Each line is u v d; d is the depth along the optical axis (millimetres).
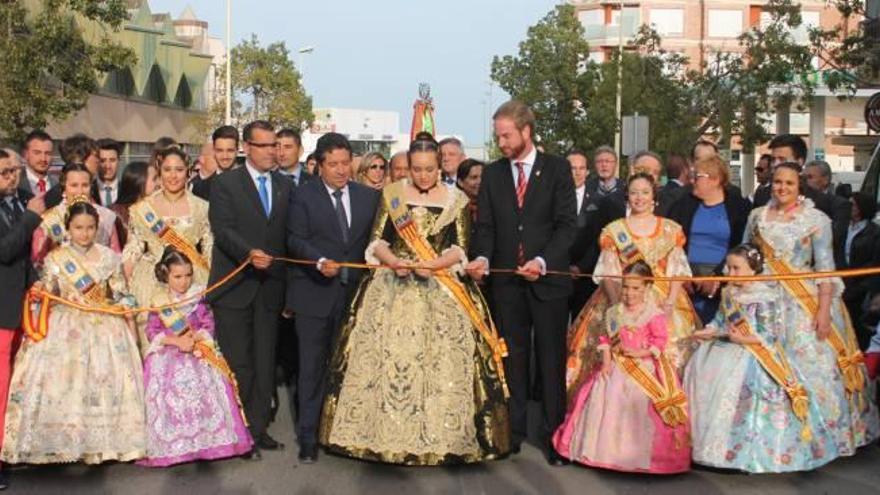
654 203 7574
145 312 7191
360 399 6863
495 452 6852
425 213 7020
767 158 9609
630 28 68188
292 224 7363
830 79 22672
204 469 6887
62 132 29250
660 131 34250
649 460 6602
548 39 40656
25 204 8078
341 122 73188
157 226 7418
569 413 7039
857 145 46062
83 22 25750
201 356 7070
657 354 6723
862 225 9383
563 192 7047
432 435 6707
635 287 6770
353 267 7195
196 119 42406
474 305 7039
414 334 6840
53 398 6664
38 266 6977
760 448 6648
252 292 7273
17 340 6855
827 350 7121
